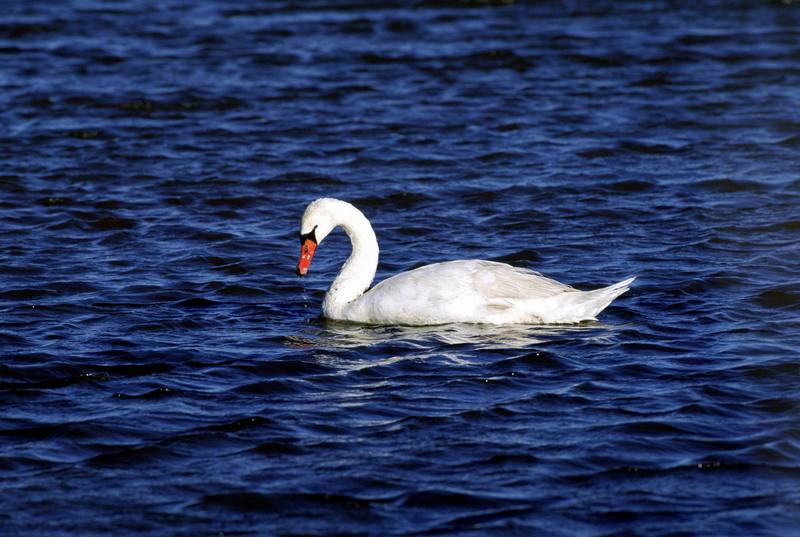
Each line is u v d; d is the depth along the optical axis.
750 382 13.22
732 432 11.92
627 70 32.97
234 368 13.84
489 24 38.97
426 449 11.60
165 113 29.00
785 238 19.44
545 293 15.15
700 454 11.45
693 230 20.09
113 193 22.78
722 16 39.62
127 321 15.74
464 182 23.42
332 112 29.03
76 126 27.75
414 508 10.48
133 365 13.98
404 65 33.72
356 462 11.34
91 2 42.69
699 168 24.09
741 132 26.81
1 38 36.94
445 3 42.28
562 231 20.31
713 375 13.43
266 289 17.36
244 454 11.55
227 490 10.83
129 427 12.16
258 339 14.95
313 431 12.05
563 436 11.88
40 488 10.91
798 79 31.59
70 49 35.50
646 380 13.34
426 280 15.20
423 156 25.28
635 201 22.03
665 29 37.84
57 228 20.61
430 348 14.40
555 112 28.84
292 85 31.58
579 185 23.08
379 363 13.94
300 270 15.99
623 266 18.17
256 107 29.53
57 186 23.23
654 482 10.94
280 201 22.39
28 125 27.80
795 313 15.66
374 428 12.11
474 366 13.79
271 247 19.59
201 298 16.83
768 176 23.36
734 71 32.56
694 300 16.33
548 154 25.36
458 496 10.66
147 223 20.91
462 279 15.14
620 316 15.66
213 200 22.36
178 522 10.32
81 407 12.70
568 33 37.47
